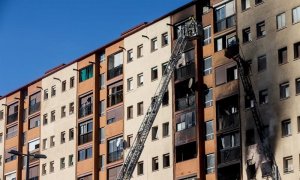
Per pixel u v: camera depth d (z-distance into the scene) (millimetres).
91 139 100062
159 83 90562
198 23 85750
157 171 88312
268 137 76562
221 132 81562
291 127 74812
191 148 85312
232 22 83062
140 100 93062
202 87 85250
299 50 76062
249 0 81750
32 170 110562
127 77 95938
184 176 84750
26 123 114500
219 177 80875
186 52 87562
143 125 89125
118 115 96250
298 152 73500
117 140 95625
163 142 88250
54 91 109812
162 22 91875
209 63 85062
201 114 84625
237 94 80875
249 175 77562
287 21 77312
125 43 97375
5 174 116250
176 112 87375
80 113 103250
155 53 92188
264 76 78375
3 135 118688
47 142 109062
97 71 101750
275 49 77812
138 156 88500
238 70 81000
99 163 98375
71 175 102438
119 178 88312
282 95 76500
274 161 75375
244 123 79375
